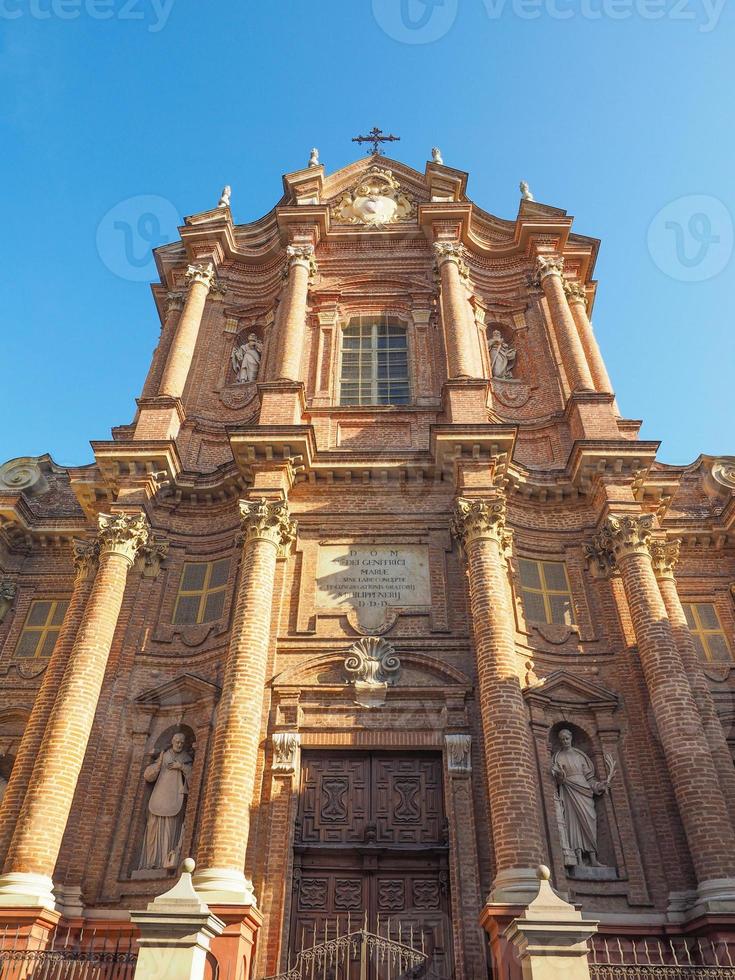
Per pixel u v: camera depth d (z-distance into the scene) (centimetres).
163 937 1081
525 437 2280
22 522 2291
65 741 1608
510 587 1911
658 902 1515
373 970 1445
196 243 2836
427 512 2027
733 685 1962
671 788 1630
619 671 1814
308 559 1962
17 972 1281
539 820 1518
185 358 2444
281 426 2009
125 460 2058
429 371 2469
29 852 1467
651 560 1881
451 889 1502
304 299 2528
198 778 1661
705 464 2417
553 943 1021
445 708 1709
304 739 1684
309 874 1557
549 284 2611
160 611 1955
